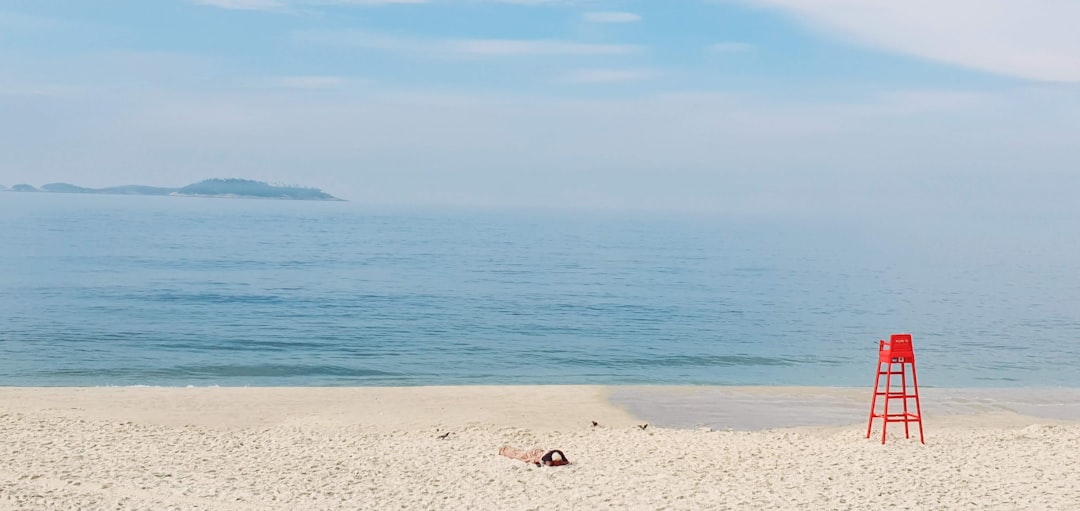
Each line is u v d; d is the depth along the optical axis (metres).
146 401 18.61
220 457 12.55
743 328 39.66
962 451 12.88
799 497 10.12
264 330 36.53
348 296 50.56
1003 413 18.81
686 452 13.05
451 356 31.16
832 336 37.19
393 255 90.50
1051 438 14.08
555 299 50.97
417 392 20.72
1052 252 126.12
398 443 14.02
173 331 35.56
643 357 31.33
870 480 10.95
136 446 13.20
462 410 18.41
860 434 14.81
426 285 58.47
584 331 38.19
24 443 13.01
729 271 76.69
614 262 85.69
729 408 19.12
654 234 167.12
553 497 10.27
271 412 17.86
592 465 12.13
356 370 28.03
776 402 19.91
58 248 87.56
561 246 115.50
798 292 57.91
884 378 26.98
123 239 107.50
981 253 119.81
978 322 42.12
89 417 16.48
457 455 12.91
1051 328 39.72
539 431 15.78
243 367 28.00
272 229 152.12
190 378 26.06
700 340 35.84
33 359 28.50
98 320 38.19
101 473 11.12
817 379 26.83
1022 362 29.91
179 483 10.74
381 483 11.00
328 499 10.11
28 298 45.94
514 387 21.69
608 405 19.31
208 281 57.72
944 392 21.67
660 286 60.59
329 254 89.81
